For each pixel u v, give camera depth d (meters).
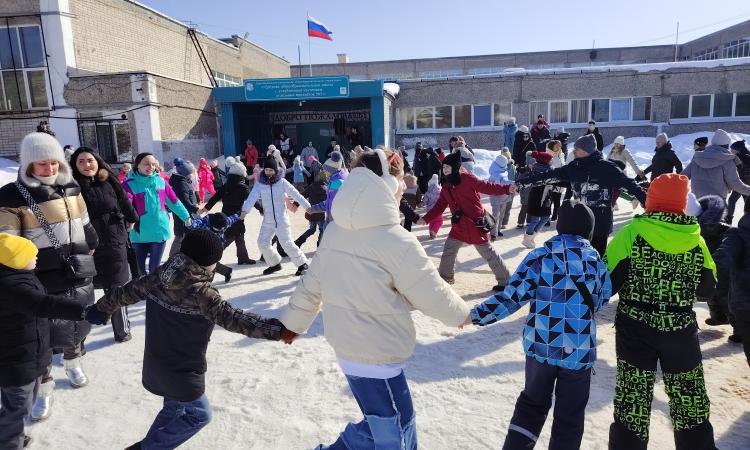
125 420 3.79
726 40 36.22
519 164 15.62
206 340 2.88
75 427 3.70
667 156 9.86
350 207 2.39
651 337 2.81
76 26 17.48
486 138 24.25
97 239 4.09
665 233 2.78
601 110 23.73
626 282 2.92
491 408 3.81
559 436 2.74
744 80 22.59
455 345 4.95
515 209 13.52
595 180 5.48
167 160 18.30
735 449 3.24
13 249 2.80
